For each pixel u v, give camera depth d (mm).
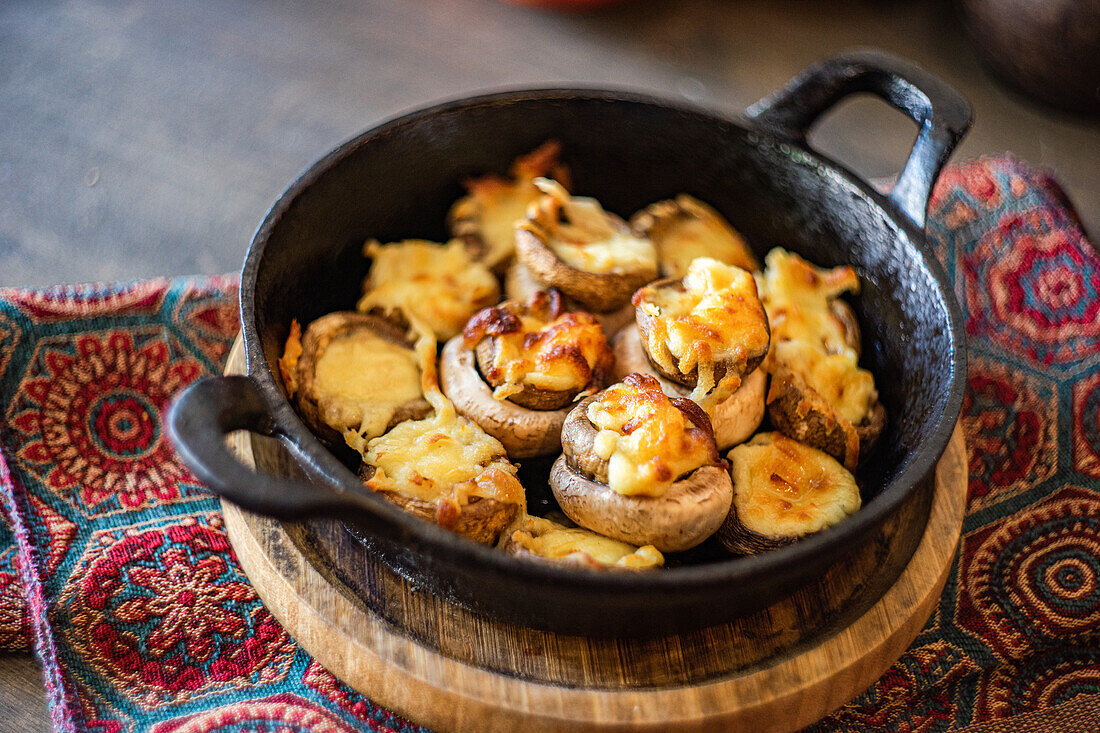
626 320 413
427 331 413
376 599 375
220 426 328
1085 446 441
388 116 679
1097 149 700
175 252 596
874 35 773
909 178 419
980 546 422
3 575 405
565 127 454
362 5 762
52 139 636
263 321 374
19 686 403
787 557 325
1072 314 470
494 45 741
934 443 355
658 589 321
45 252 586
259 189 629
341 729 375
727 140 443
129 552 403
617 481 354
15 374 428
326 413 387
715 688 359
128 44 703
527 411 385
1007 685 401
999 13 683
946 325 390
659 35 763
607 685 363
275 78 695
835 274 433
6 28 701
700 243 444
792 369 404
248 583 401
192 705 377
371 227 442
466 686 357
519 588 336
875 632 372
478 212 450
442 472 369
